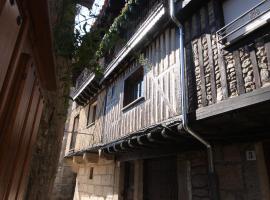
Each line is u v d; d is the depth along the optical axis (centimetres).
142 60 480
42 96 175
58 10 211
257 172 322
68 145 1174
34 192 184
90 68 264
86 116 1005
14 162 131
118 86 737
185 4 435
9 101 112
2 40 83
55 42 213
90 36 240
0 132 106
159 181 512
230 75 339
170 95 466
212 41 386
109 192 673
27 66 122
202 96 379
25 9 102
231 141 363
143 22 578
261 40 305
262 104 263
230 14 382
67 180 1292
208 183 380
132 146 470
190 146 424
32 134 162
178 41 482
